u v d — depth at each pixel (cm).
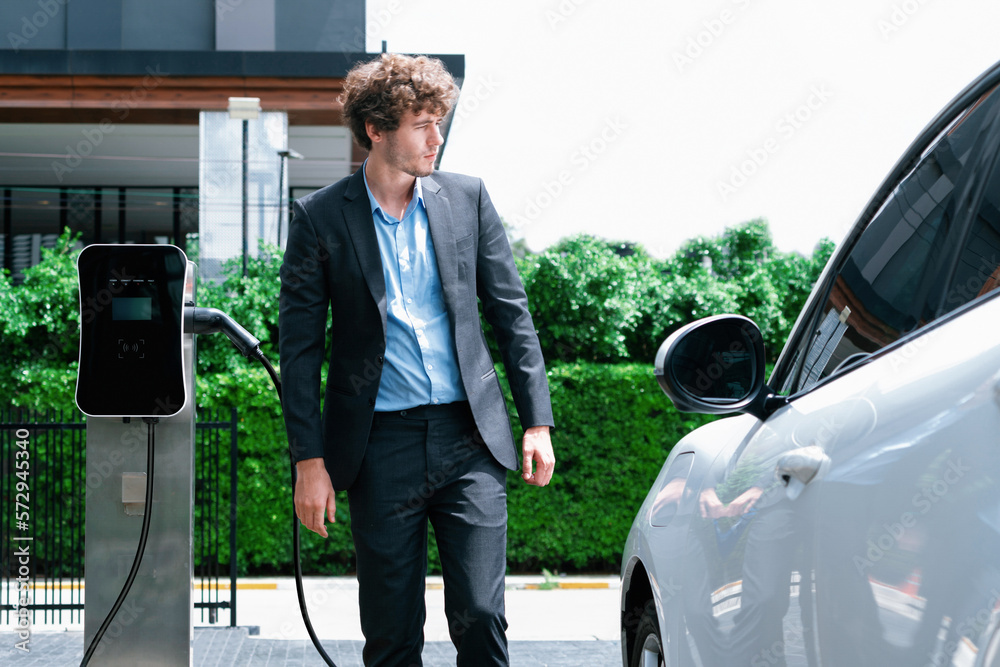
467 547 232
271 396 887
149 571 301
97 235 1534
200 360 906
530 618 727
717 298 965
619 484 931
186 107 1144
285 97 1148
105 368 285
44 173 1480
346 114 242
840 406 137
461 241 244
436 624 669
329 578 905
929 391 115
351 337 238
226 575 908
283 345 239
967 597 97
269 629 652
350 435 234
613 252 987
